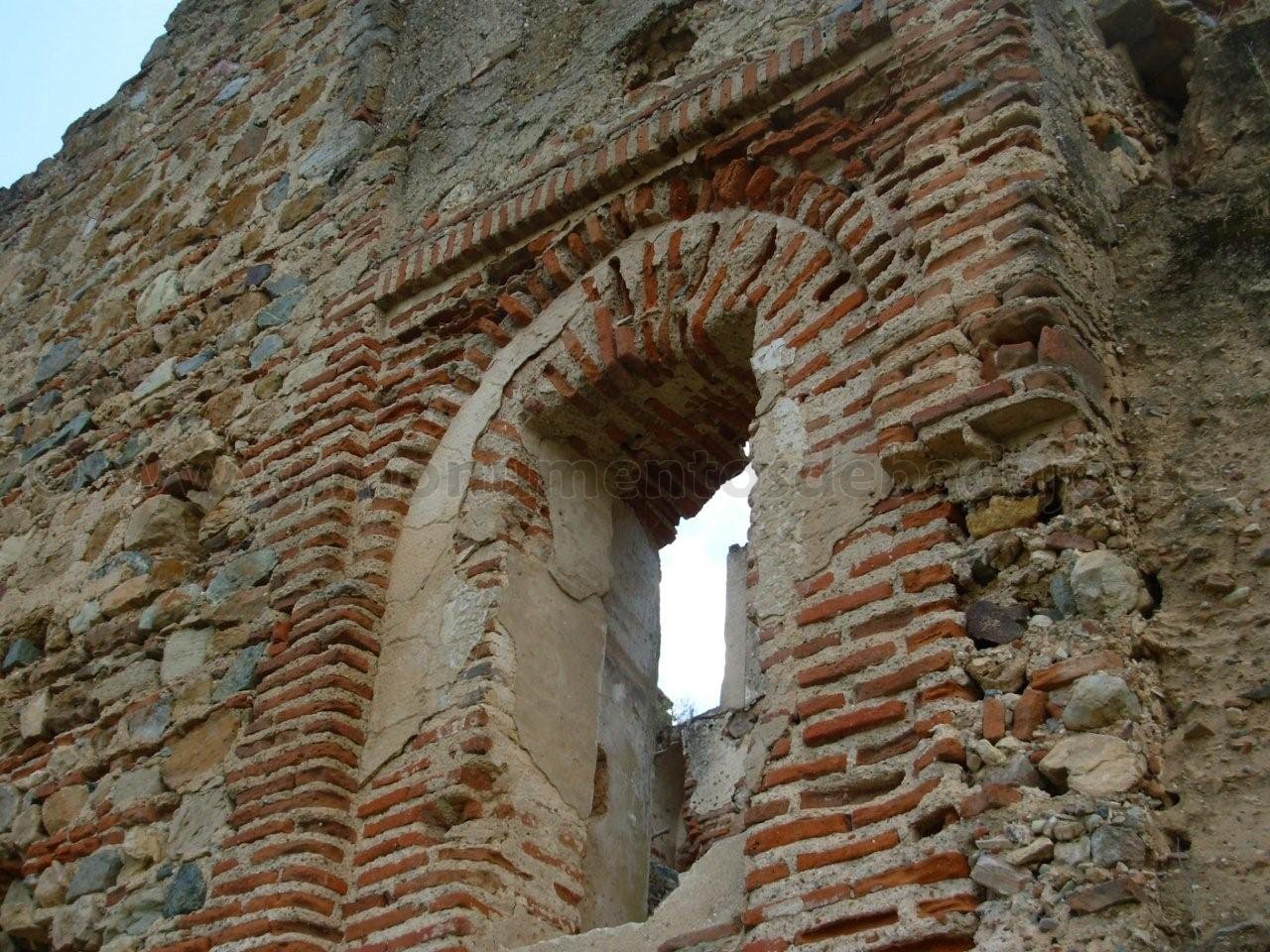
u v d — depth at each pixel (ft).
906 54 16.16
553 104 21.27
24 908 17.94
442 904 13.76
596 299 18.01
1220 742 10.36
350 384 19.63
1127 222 14.85
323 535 17.93
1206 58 16.14
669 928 12.39
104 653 20.17
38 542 23.40
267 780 15.94
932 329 13.28
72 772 18.95
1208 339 13.10
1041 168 13.92
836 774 11.62
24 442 25.77
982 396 12.41
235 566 19.11
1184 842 9.94
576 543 17.53
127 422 23.68
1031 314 12.67
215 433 21.40
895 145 15.44
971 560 11.93
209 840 16.25
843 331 14.75
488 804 14.70
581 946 12.91
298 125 25.95
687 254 17.21
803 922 10.84
